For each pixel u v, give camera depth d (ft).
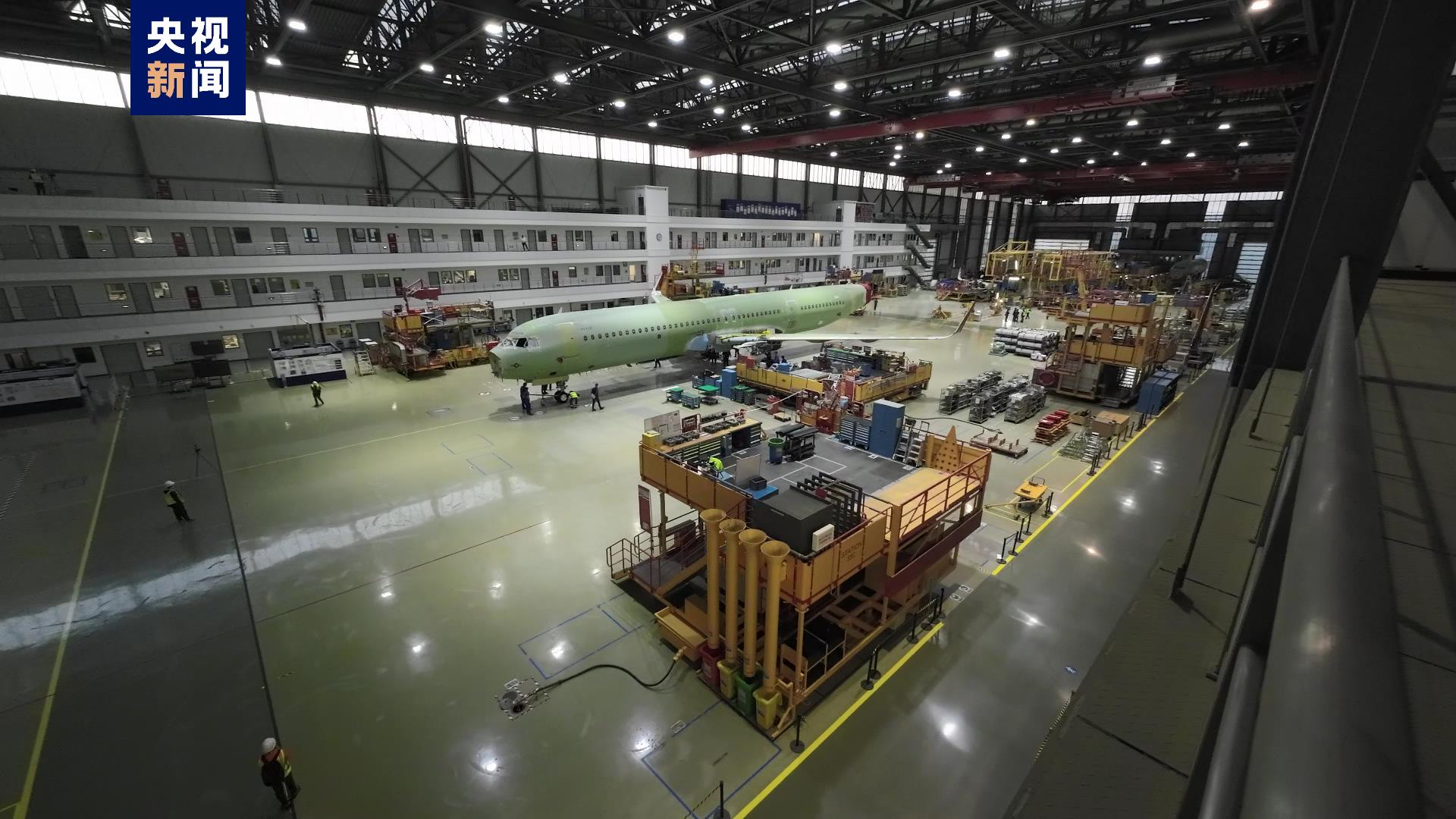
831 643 50.14
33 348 115.75
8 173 114.21
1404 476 10.03
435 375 138.51
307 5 84.58
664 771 41.11
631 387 129.08
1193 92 126.52
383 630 53.83
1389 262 38.50
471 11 83.35
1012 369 145.18
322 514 73.10
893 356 124.16
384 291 152.97
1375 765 2.40
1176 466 84.38
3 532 69.05
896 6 93.66
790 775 40.78
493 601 57.72
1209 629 14.48
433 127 161.89
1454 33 16.24
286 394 122.93
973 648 51.26
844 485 48.65
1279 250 25.91
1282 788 2.53
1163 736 12.44
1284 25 90.99
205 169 133.28
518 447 93.86
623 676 48.91
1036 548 65.16
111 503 75.56
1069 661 50.16
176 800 39.52
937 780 40.42
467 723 44.70
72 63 114.32
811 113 147.64
